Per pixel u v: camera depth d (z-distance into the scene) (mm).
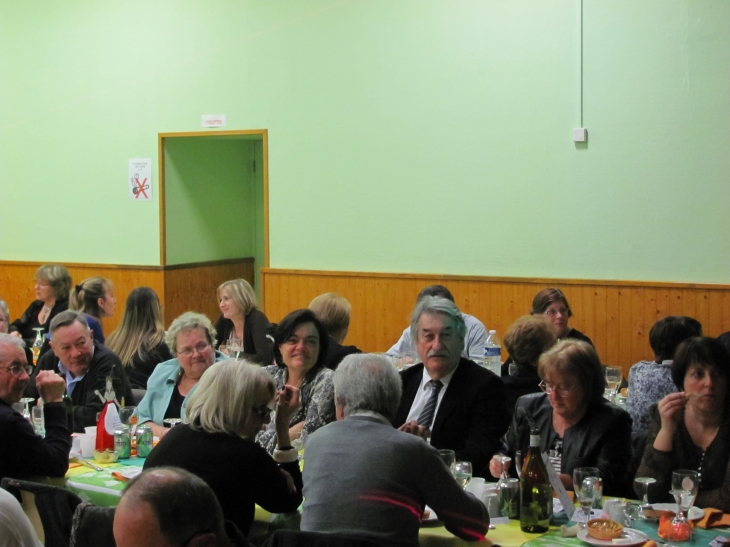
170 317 8422
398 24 7254
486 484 2635
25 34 8836
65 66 8688
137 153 8414
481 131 7012
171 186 8422
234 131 7992
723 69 6215
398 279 7371
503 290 6984
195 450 2426
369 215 7484
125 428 3230
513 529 2389
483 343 5266
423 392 3125
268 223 7902
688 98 6332
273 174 7852
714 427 2564
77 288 5281
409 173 7301
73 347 3775
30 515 2746
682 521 2262
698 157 6332
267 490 2467
